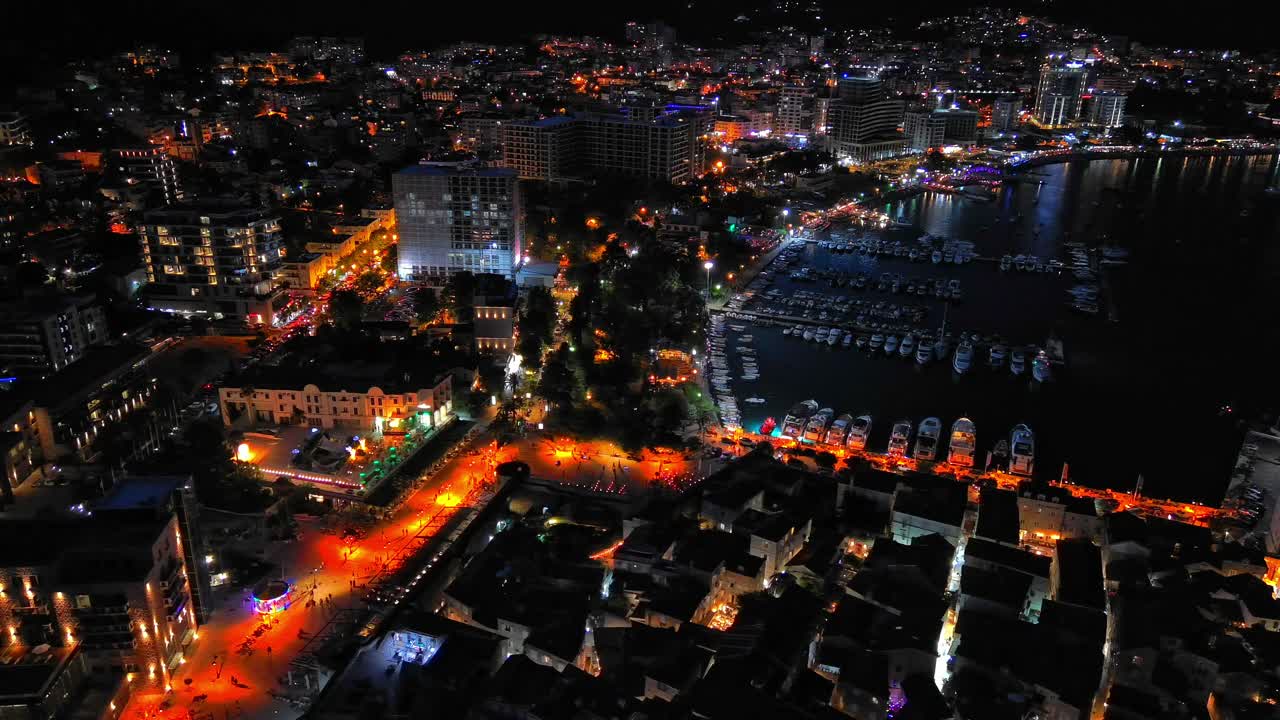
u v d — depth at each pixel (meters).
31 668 130.62
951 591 169.75
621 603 163.12
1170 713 140.12
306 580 171.50
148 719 138.75
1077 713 135.25
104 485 195.50
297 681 146.75
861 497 193.75
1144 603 155.00
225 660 151.25
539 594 161.12
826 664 147.50
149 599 139.38
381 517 191.75
